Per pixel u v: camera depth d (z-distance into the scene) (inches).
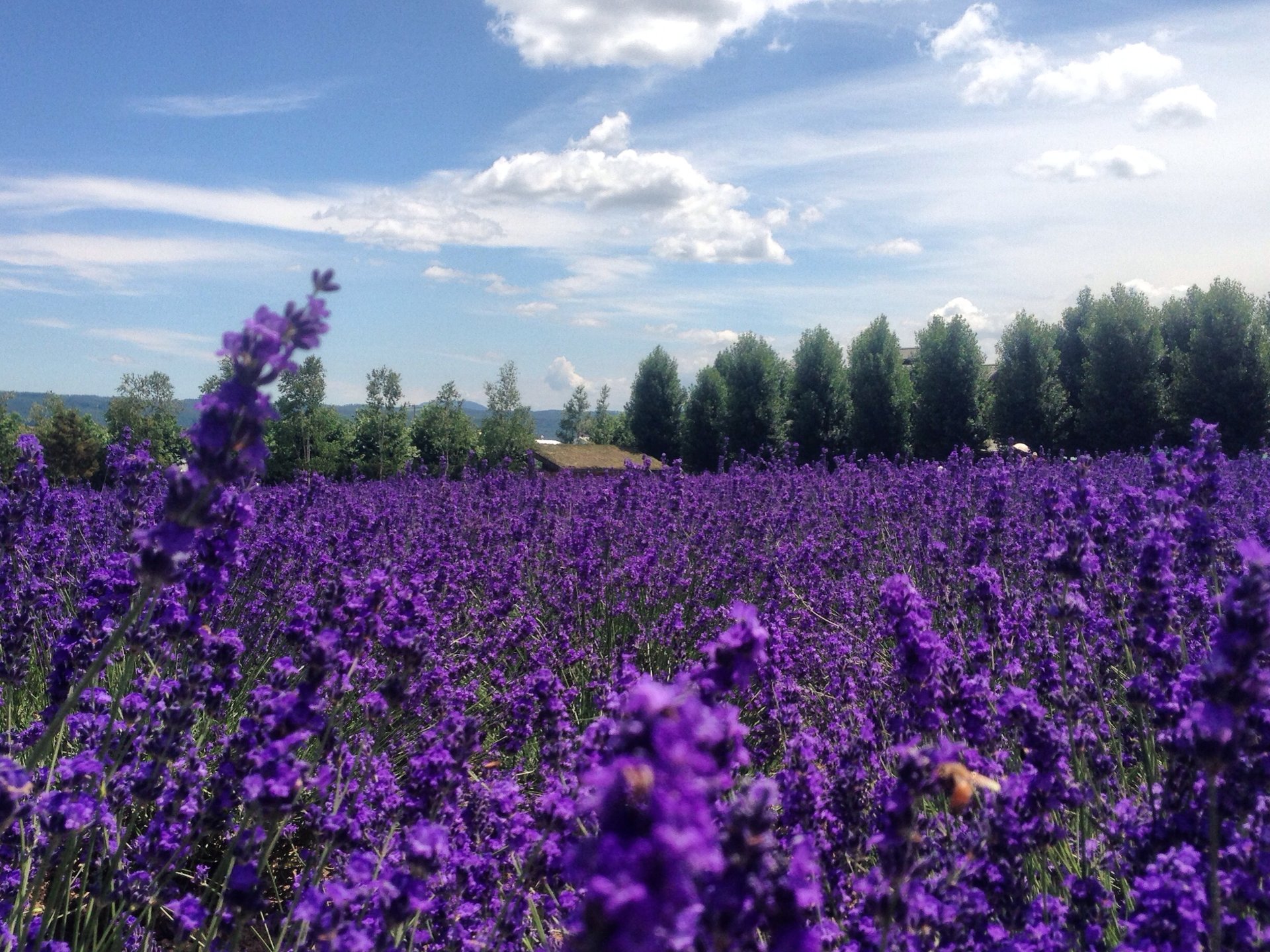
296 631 140.0
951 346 1631.4
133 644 130.0
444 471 510.6
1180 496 189.2
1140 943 79.5
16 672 152.9
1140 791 129.8
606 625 275.7
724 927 52.1
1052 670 147.7
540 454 1568.7
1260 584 81.5
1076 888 99.0
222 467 84.4
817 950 53.1
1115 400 1455.5
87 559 215.8
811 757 113.2
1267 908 84.7
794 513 371.6
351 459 1595.7
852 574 287.6
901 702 159.9
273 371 85.4
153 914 117.1
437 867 89.8
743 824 53.6
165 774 126.1
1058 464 608.1
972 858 101.5
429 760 110.3
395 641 128.0
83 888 114.8
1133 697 122.1
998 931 93.4
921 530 324.5
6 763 81.0
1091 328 1499.8
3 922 101.7
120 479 199.3
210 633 137.4
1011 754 140.0
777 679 167.0
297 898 110.3
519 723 157.0
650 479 494.3
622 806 39.3
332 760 124.6
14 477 187.2
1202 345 1357.0
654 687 42.0
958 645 176.4
